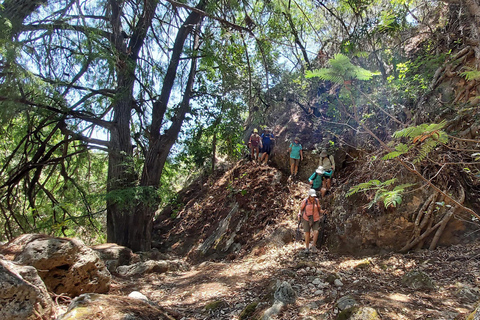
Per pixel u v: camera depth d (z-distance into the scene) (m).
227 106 12.59
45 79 9.11
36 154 11.12
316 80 11.01
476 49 5.10
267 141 12.20
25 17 8.79
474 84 6.73
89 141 11.27
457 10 8.77
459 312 3.92
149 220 11.54
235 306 5.37
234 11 10.82
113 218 11.28
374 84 8.93
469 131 6.35
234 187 12.27
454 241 6.50
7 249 5.60
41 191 12.46
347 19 11.73
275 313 4.55
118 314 4.16
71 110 10.12
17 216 11.98
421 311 3.97
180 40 12.25
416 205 6.74
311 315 4.34
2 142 11.99
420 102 7.84
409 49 10.68
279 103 12.47
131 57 11.66
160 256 10.55
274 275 6.54
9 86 7.68
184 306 5.75
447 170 6.61
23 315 4.13
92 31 9.50
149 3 10.85
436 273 5.52
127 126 11.59
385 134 8.53
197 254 10.85
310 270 6.46
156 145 12.03
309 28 13.46
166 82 12.29
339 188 8.49
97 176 13.45
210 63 11.54
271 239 9.03
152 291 6.96
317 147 10.93
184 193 16.06
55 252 5.47
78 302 4.38
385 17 4.07
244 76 12.73
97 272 6.06
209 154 14.73
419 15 10.56
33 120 10.30
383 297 4.50
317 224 7.78
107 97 11.09
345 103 8.77
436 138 1.93
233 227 10.80
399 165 6.94
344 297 4.51
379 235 7.03
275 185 11.12
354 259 6.95
